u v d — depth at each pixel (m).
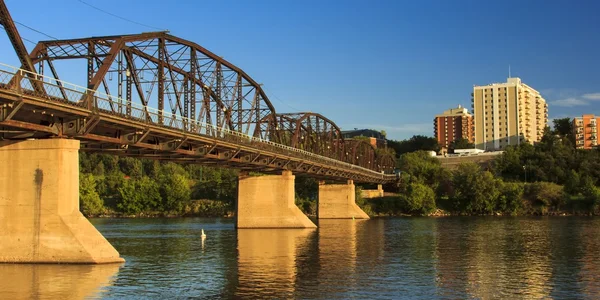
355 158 176.88
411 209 160.12
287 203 100.12
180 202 161.25
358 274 46.94
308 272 48.00
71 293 37.53
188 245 70.69
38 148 46.50
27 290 37.91
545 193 157.88
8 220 47.00
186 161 77.25
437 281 43.59
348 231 94.50
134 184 166.38
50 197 46.28
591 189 160.25
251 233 90.38
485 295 38.47
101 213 161.75
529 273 47.50
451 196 176.12
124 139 54.34
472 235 85.69
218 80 79.19
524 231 93.19
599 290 40.28
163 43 63.66
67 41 55.09
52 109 43.22
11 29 44.19
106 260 48.84
